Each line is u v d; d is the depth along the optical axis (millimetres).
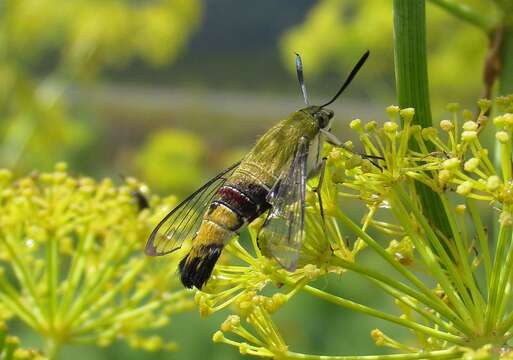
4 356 266
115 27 619
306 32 572
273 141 245
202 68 2998
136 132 1736
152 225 282
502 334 233
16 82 607
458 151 239
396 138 249
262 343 238
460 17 271
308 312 557
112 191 283
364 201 244
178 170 712
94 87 736
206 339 555
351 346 539
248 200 243
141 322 287
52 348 283
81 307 283
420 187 247
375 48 548
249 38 3281
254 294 238
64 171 285
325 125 246
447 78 576
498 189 232
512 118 233
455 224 238
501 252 233
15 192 282
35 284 287
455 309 238
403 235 246
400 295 237
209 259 241
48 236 281
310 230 240
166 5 630
